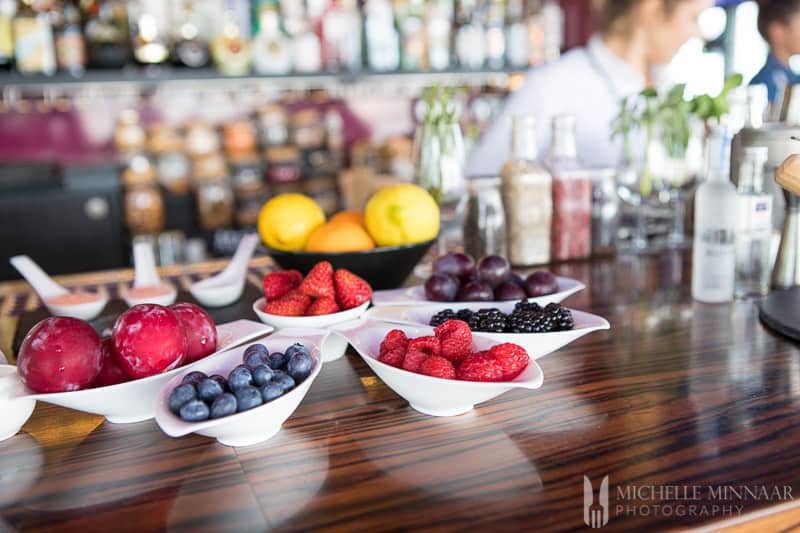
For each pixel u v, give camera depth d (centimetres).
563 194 133
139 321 68
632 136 162
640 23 222
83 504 57
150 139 295
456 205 127
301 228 110
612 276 124
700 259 106
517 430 67
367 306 91
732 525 52
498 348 67
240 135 299
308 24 278
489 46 296
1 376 71
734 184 108
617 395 74
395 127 342
